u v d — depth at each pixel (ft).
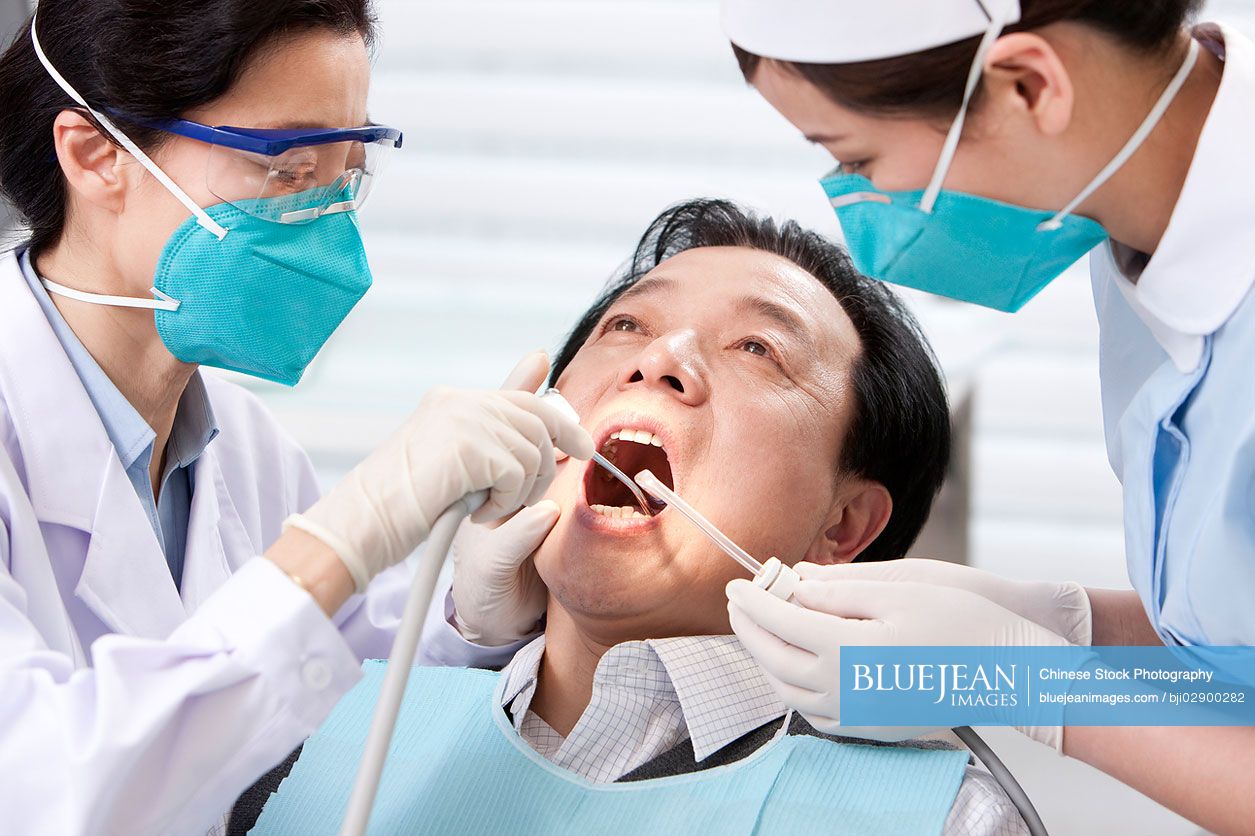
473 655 5.36
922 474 5.37
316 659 3.59
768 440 4.68
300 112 4.28
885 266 4.05
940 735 5.00
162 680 3.53
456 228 10.12
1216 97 3.54
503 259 10.11
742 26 3.56
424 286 10.15
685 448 4.64
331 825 4.39
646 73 9.71
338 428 8.36
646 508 4.87
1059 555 9.80
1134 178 3.65
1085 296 9.55
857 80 3.43
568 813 4.23
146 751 3.48
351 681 3.67
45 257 4.72
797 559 4.87
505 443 3.93
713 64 9.65
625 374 4.79
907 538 5.52
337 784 4.50
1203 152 3.54
